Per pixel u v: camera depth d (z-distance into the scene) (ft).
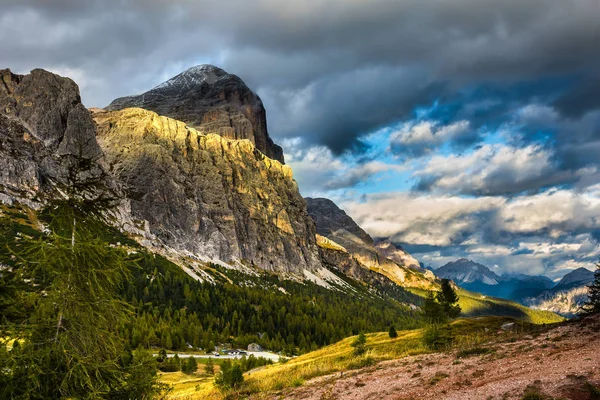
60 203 62.90
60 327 58.75
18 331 56.80
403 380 105.60
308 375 145.79
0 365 53.83
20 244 60.54
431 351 151.64
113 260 63.72
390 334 272.51
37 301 58.08
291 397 115.03
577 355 91.09
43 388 55.21
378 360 151.94
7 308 57.26
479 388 82.07
